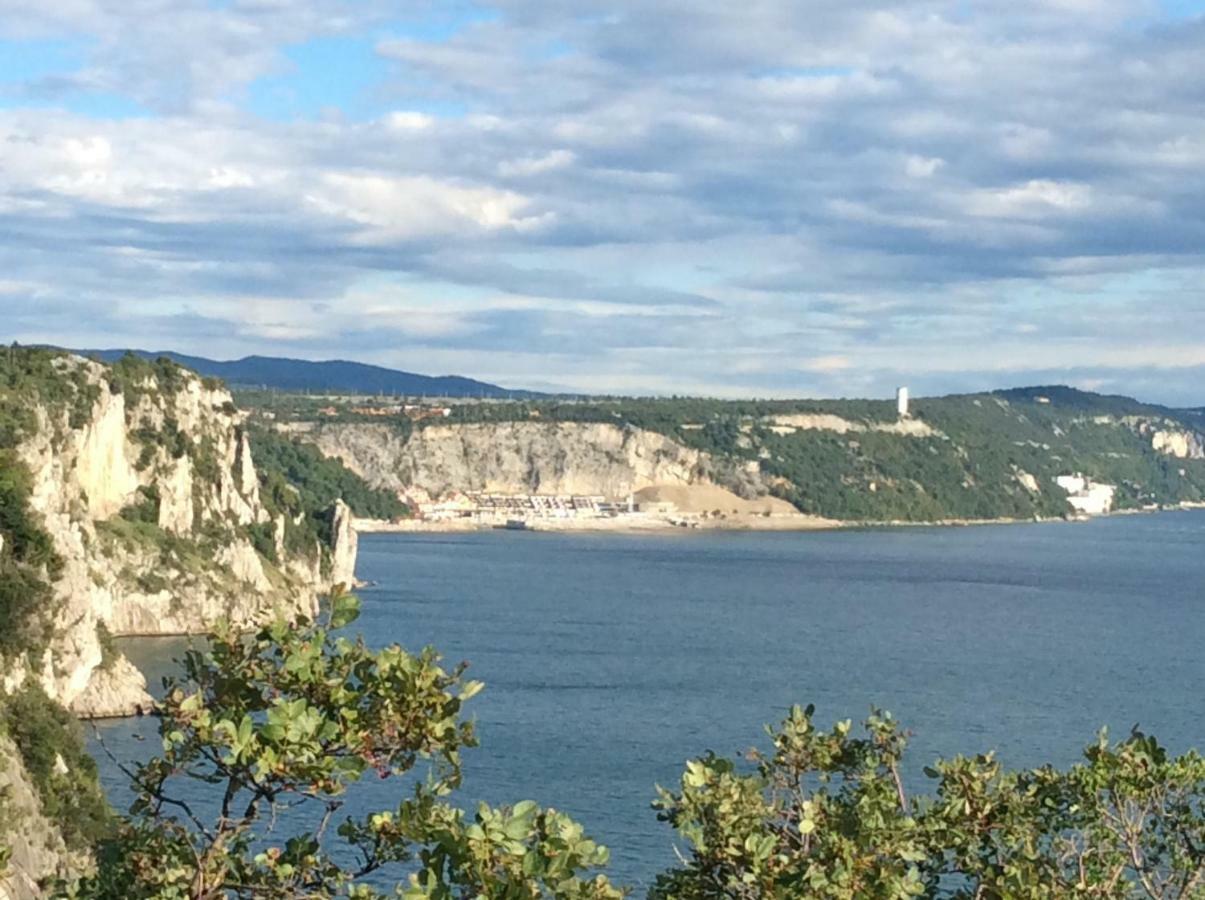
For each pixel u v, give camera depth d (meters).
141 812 21.11
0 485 93.69
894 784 28.34
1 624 87.50
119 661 104.69
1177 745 103.50
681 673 135.62
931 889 27.09
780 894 21.66
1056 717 114.94
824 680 133.62
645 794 81.50
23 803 59.09
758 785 23.83
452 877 18.62
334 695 19.27
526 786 82.75
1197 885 27.59
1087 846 27.48
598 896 19.69
